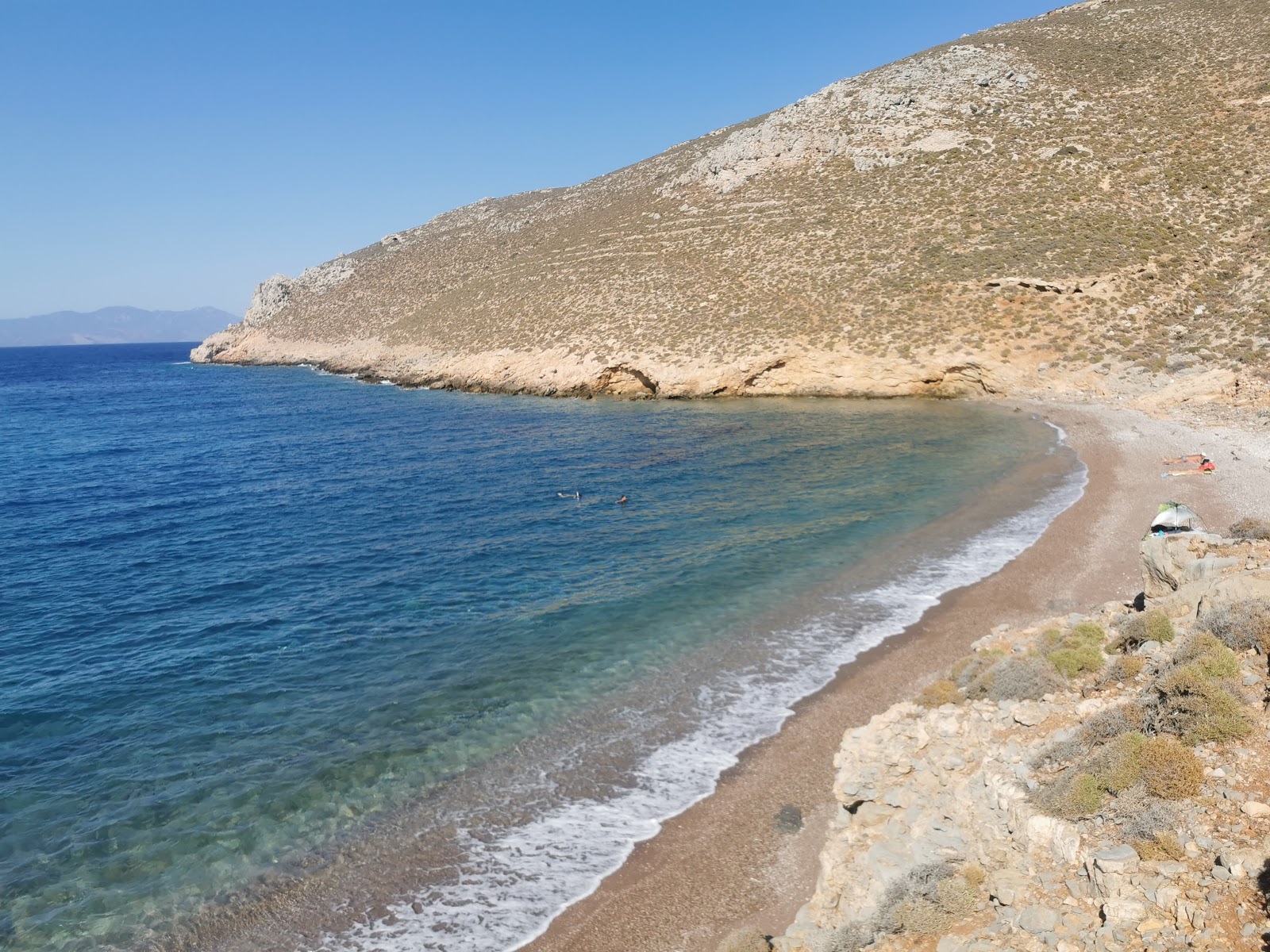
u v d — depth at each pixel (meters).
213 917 11.01
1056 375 52.31
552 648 19.38
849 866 9.84
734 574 24.00
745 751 14.37
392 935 10.44
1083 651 13.34
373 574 25.97
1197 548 15.46
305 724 16.23
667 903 10.71
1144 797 8.60
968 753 11.41
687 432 51.84
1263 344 44.47
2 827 13.13
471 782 13.88
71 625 22.36
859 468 37.72
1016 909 7.92
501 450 48.78
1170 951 6.65
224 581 25.95
